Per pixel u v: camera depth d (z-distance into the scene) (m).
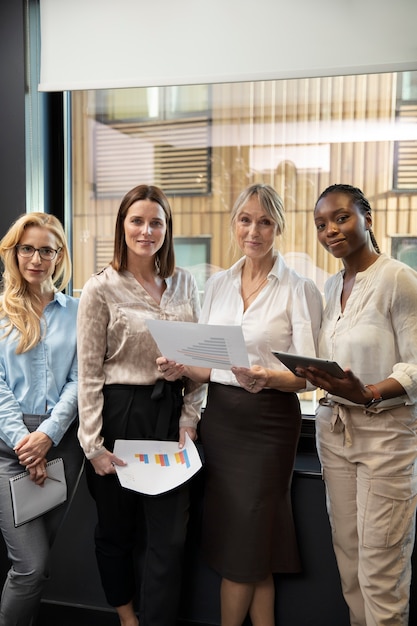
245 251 1.48
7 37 1.92
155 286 1.60
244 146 1.90
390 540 1.33
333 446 1.44
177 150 1.95
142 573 1.67
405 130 1.78
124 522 1.61
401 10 1.65
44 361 1.56
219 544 1.53
